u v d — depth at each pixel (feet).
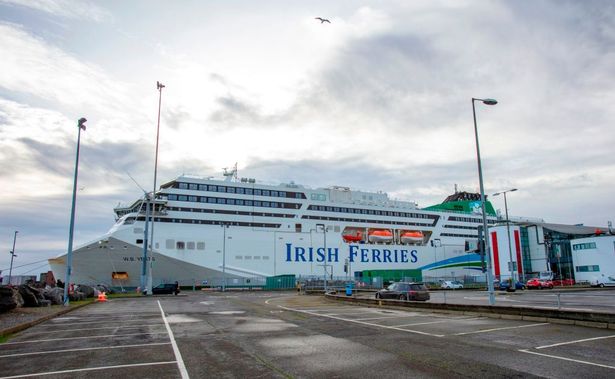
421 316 65.21
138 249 174.50
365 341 40.04
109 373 27.99
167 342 40.52
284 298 128.57
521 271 264.52
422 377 26.22
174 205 191.62
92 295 130.72
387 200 268.21
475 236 294.87
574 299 106.93
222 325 54.39
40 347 38.60
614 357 31.76
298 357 32.60
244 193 210.18
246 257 199.31
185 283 186.80
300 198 226.99
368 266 240.12
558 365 29.12
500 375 26.50
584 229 307.78
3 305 69.00
